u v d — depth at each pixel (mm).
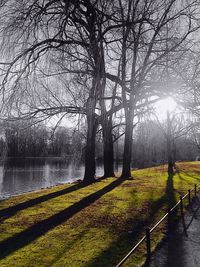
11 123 17391
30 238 10992
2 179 39344
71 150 26047
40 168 54812
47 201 17922
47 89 14391
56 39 13758
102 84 14297
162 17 16641
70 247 10047
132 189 22359
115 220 13562
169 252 9828
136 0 16281
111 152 31016
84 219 13703
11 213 14875
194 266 8695
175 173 36812
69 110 22172
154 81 16984
